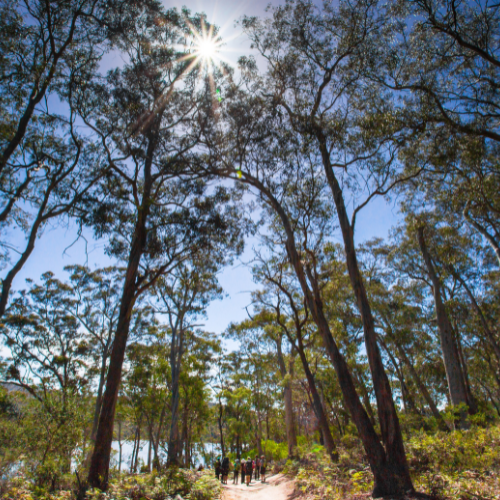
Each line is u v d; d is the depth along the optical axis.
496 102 12.61
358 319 22.42
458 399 19.86
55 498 10.09
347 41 13.54
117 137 14.79
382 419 9.93
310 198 15.42
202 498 11.87
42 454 11.87
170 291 26.66
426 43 12.20
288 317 21.92
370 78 13.34
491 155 13.55
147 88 15.17
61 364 28.66
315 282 13.78
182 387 34.03
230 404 39.16
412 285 25.16
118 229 14.80
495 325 26.38
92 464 11.33
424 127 12.56
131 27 14.43
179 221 14.88
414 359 26.83
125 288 13.53
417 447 11.29
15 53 12.82
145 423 38.31
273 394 40.00
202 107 15.09
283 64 14.46
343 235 12.27
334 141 13.52
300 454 21.33
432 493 8.57
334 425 32.09
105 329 30.22
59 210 13.59
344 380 10.81
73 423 12.52
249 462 21.56
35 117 13.80
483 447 11.11
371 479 11.00
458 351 25.97
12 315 28.78
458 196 13.94
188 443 37.88
